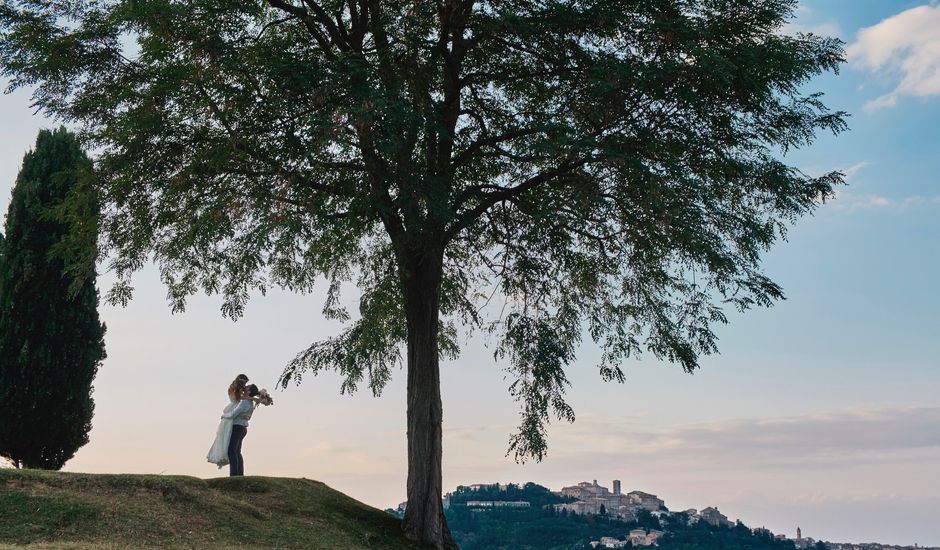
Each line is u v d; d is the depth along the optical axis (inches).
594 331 706.8
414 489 613.6
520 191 627.2
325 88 505.4
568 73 592.1
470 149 642.2
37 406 693.3
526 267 631.2
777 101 589.6
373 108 502.3
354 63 526.6
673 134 585.6
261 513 550.6
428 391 631.8
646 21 573.6
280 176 532.1
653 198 538.6
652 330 655.1
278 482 636.1
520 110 647.8
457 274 765.3
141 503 501.4
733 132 596.4
